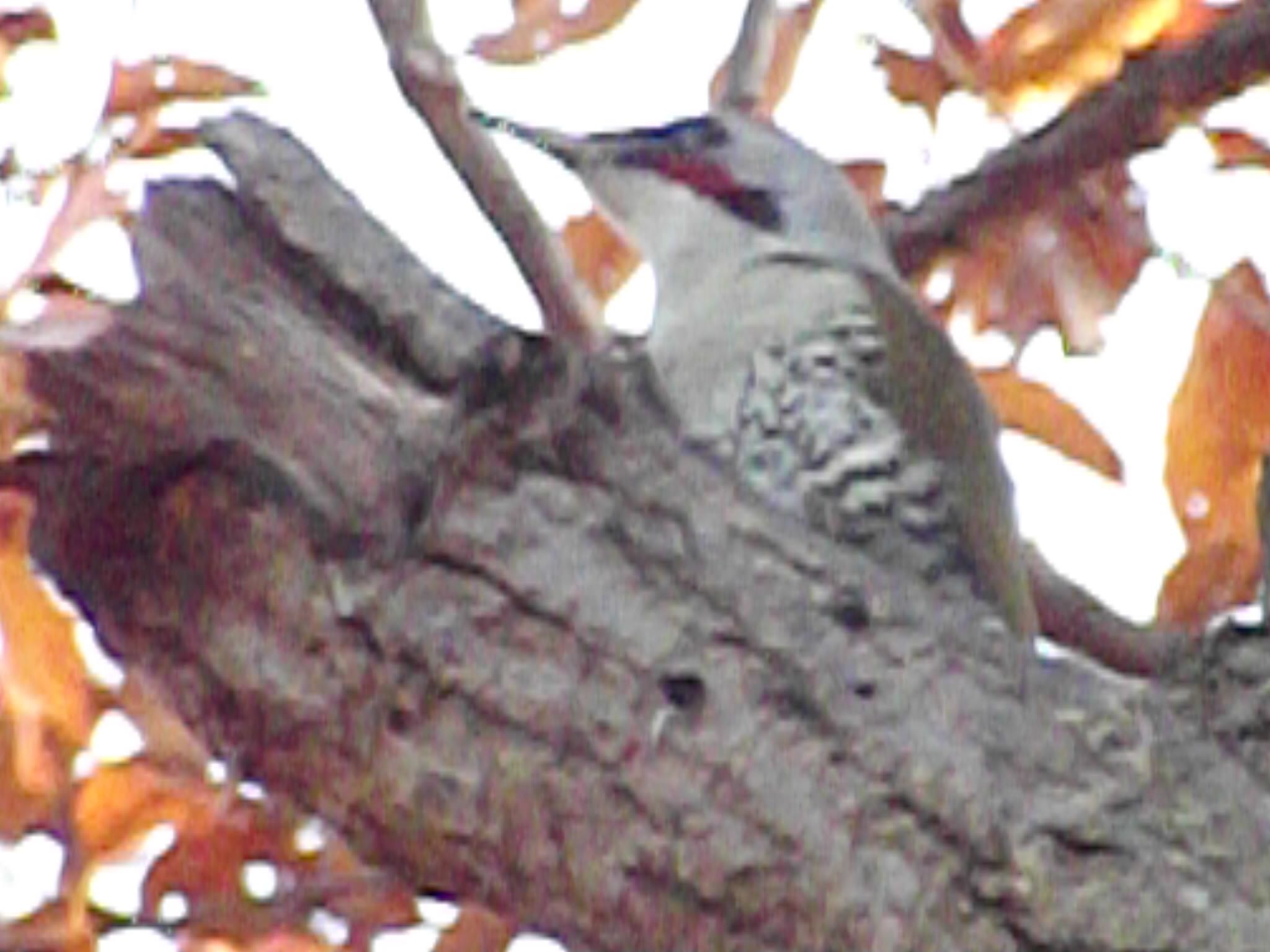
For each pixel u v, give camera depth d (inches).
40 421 267.9
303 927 431.2
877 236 476.7
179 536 268.1
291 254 271.1
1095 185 479.2
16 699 433.1
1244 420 472.1
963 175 485.4
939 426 438.6
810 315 448.5
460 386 268.7
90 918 429.7
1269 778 267.4
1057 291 484.1
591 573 267.1
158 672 273.3
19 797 433.4
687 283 467.2
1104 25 489.4
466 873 269.7
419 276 272.1
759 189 475.2
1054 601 439.8
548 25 485.1
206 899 431.5
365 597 266.5
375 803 269.1
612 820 264.1
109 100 425.1
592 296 470.9
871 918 260.2
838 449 435.5
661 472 270.7
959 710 265.9
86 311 268.8
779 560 269.7
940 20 495.8
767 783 262.8
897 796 262.7
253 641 268.5
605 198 485.7
